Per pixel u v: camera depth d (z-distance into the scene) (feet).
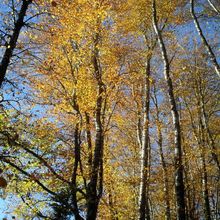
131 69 43.60
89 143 39.11
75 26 35.70
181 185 37.81
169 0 52.47
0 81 26.84
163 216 73.87
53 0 28.55
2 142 28.55
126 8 44.42
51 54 35.42
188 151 60.64
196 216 63.87
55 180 33.30
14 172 29.81
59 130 37.09
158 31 48.57
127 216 50.44
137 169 61.26
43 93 36.55
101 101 38.40
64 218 33.42
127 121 55.67
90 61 38.52
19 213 36.94
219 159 67.21
